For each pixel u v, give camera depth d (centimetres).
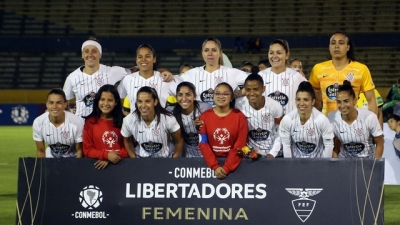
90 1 3481
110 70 902
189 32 3359
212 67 845
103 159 723
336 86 842
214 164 715
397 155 1120
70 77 899
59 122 787
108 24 3416
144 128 757
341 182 708
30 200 729
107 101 752
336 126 785
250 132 793
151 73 852
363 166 705
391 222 860
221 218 717
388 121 1119
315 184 711
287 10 3344
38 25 3391
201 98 845
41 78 3194
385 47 3173
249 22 3334
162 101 845
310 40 3225
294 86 834
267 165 714
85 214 726
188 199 719
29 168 730
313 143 760
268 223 713
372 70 3095
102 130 760
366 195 704
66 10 3456
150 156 765
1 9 3431
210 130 734
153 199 722
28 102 3084
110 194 725
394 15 3238
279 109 786
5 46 3322
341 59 841
